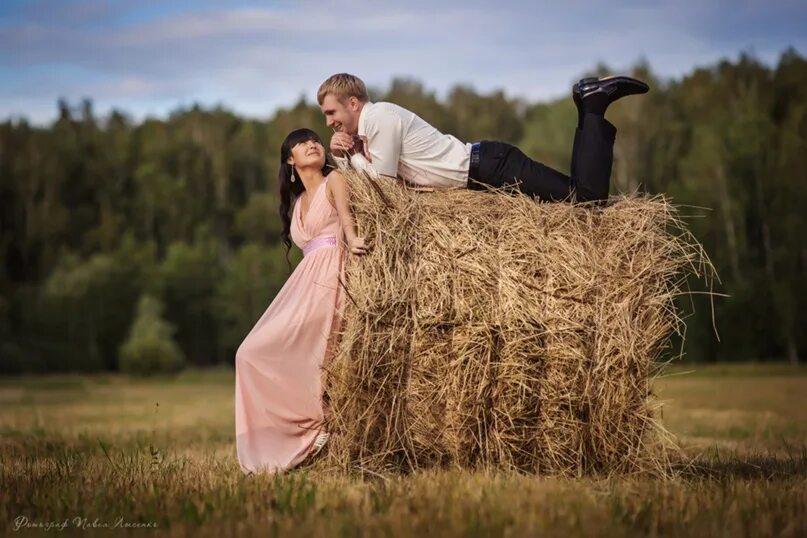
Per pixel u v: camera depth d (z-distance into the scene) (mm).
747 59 74688
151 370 60969
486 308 7730
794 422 16188
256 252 74938
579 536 5570
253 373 8211
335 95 8750
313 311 8219
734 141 60469
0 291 78062
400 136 8625
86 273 74000
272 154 94188
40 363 68688
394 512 6066
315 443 8156
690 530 5766
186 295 75875
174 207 93250
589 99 8703
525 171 8672
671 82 73062
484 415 7773
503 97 95062
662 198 8375
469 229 7977
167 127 102750
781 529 5895
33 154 93625
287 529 5711
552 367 7773
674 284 8156
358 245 7926
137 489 7090
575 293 7809
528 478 7324
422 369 7785
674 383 34438
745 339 55375
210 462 9055
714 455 9758
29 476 7887
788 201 57812
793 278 55969
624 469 7926
